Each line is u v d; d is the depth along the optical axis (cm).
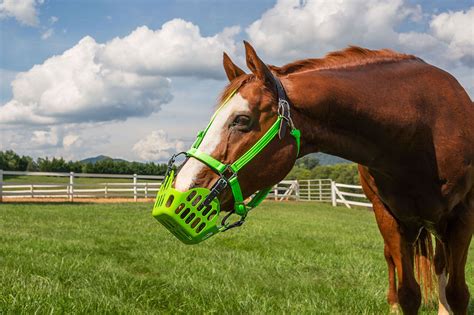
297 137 305
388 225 400
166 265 661
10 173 2055
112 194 2373
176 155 299
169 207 271
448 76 391
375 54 373
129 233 998
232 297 477
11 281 451
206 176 282
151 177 2439
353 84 334
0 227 1001
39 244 742
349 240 1078
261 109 295
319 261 752
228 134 289
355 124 330
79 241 809
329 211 2202
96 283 492
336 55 362
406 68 367
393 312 489
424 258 473
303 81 323
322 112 318
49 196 2452
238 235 1027
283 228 1237
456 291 384
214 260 712
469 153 360
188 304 449
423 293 489
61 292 426
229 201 292
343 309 488
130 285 487
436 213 361
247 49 300
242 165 288
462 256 380
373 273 668
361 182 439
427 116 351
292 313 442
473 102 401
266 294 518
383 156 347
